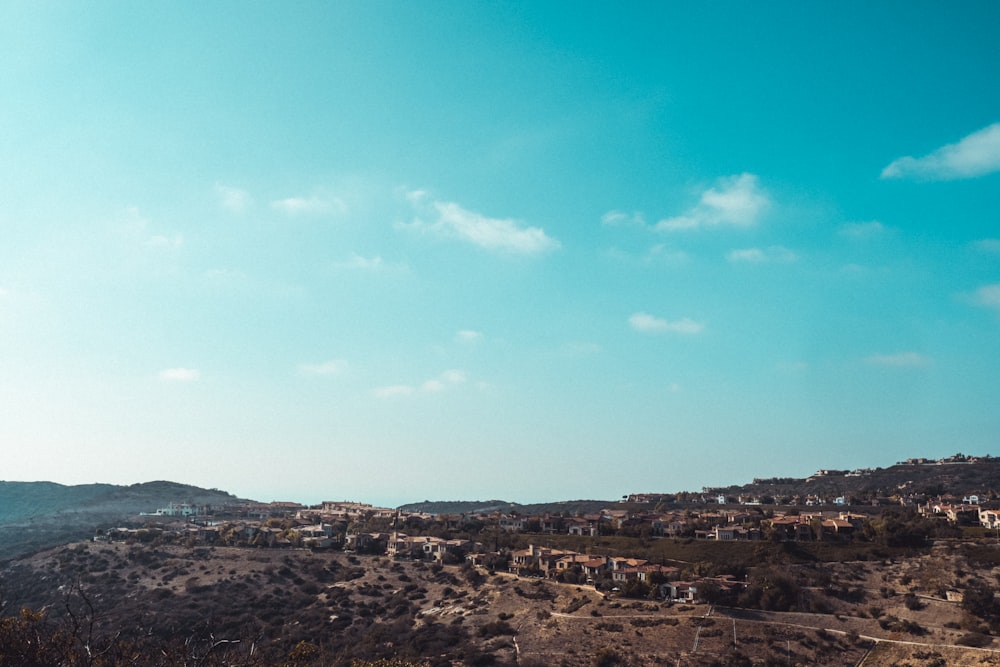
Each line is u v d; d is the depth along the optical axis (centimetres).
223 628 12506
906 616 11494
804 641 10856
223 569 16262
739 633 11112
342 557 18050
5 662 3694
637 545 18025
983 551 13775
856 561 14550
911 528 15775
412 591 15075
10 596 14675
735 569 14312
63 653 3803
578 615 12456
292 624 13138
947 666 9644
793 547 15825
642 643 10944
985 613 10975
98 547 18075
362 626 13075
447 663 10538
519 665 10325
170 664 4288
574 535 19875
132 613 12850
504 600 13650
